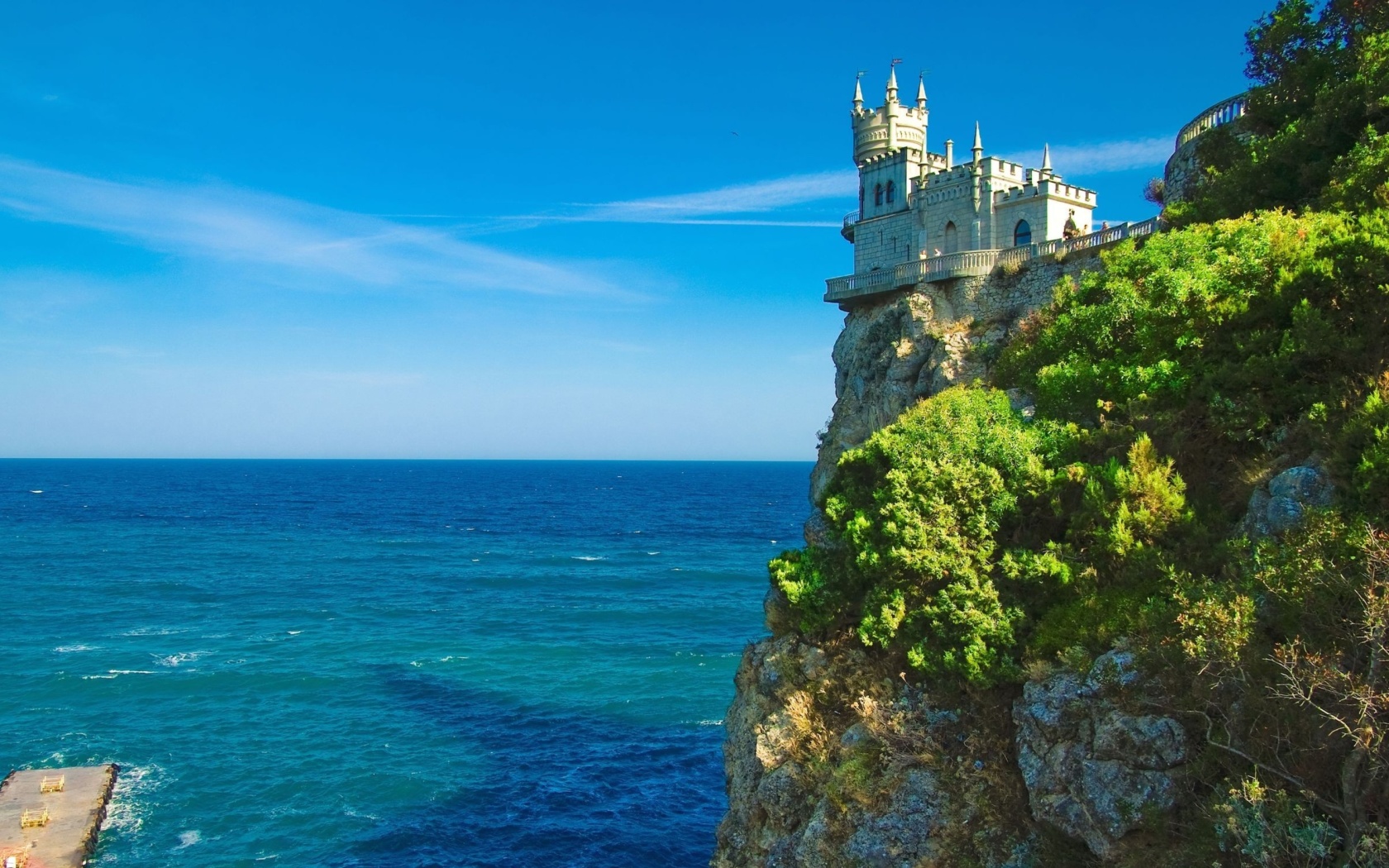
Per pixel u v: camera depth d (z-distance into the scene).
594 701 62.12
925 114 53.47
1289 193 29.62
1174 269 24.58
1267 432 21.17
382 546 144.50
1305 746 14.37
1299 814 13.62
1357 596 14.16
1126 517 20.42
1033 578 21.33
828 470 44.38
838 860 21.14
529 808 46.06
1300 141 29.23
